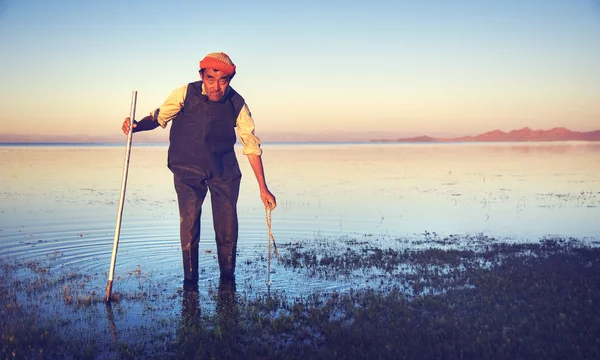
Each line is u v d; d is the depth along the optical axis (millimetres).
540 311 6387
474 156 67812
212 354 5414
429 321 6164
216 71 7590
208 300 7453
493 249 11281
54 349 5598
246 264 9820
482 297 7152
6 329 6133
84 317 6660
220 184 8367
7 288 7965
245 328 6227
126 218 15391
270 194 8258
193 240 8289
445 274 8781
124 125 7441
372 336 5738
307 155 78625
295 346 5625
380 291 7816
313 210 17938
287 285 8289
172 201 19703
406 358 5152
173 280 8547
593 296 6965
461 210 18047
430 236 13164
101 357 5422
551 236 13094
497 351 5223
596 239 12562
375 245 11891
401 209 18250
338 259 10156
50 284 8219
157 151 111438
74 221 14828
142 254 10633
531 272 8492
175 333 6102
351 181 29703
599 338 5387
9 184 26719
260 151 8141
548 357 4992
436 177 32438
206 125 8008
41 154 80812
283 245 11867
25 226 13969
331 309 6949
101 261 9984
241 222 15367
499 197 21734
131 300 7395
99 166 44656
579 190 24078
